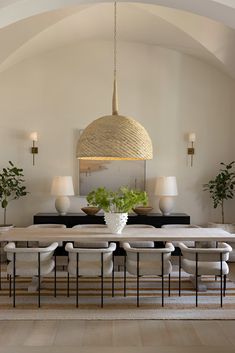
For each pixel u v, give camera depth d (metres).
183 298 4.95
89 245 5.36
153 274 4.60
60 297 4.98
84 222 6.95
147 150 4.57
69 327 4.09
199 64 7.60
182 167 7.63
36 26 6.23
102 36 7.26
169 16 6.12
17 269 4.58
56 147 7.55
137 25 6.63
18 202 7.54
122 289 5.32
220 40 6.48
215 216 7.63
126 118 4.60
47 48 7.30
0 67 6.91
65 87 7.55
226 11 3.60
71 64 7.54
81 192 7.53
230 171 7.61
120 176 7.55
